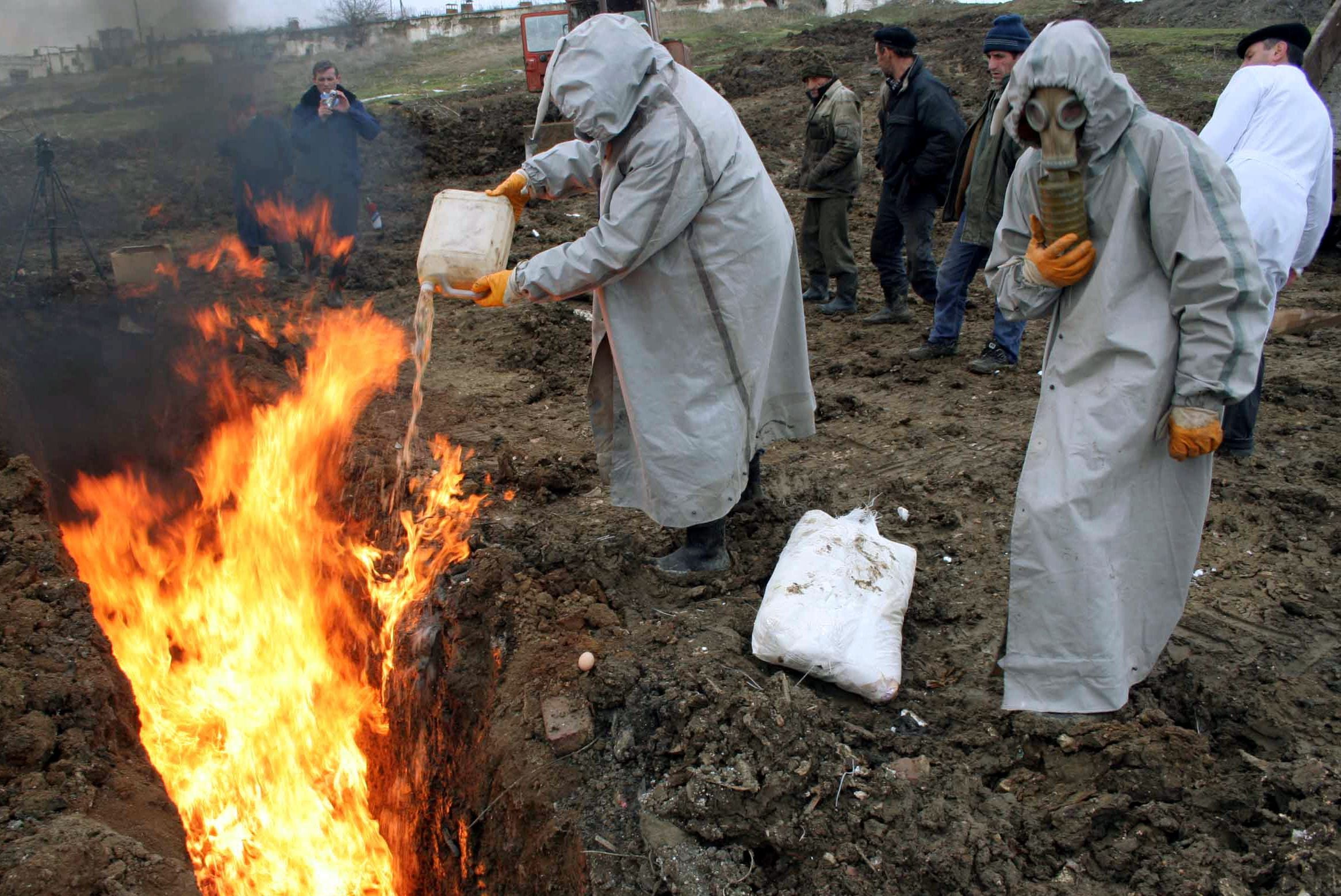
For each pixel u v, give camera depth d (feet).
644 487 12.77
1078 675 10.01
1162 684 10.84
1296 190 13.25
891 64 21.85
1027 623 10.14
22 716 11.05
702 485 12.26
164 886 9.30
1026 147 9.65
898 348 22.97
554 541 14.66
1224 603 12.49
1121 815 9.14
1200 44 54.65
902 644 12.10
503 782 11.18
